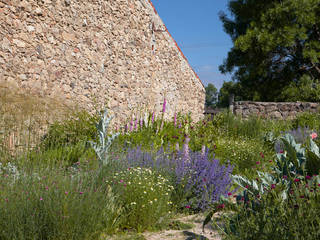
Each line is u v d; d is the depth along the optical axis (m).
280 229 2.21
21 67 5.85
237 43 17.70
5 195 2.79
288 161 3.14
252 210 2.57
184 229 3.45
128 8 9.24
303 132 9.54
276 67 20.11
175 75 12.11
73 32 7.19
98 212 3.08
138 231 3.37
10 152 3.72
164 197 3.87
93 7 7.83
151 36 10.52
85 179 3.44
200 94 14.53
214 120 12.21
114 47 8.66
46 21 6.45
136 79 9.66
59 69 6.76
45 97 4.25
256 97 20.11
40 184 3.01
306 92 17.64
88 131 6.53
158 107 10.91
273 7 17.59
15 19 5.77
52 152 3.96
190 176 4.38
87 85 7.60
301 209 2.23
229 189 4.53
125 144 6.61
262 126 11.43
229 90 23.44
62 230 2.72
